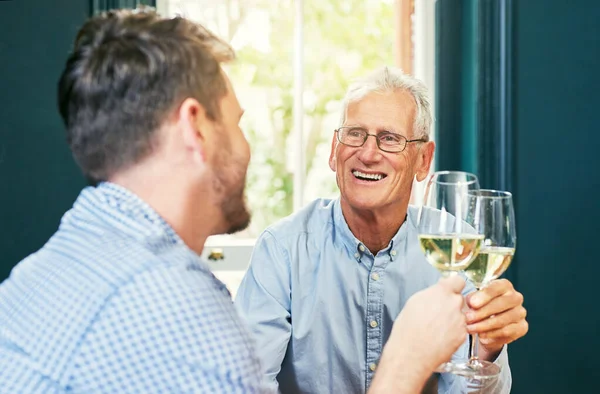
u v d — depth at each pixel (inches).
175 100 34.6
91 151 35.0
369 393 39.6
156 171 35.0
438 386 64.2
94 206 35.3
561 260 120.2
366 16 126.4
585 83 119.6
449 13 121.5
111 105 34.4
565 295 120.3
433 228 46.4
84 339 31.0
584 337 120.9
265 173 125.4
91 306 31.4
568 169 119.8
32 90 108.7
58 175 110.0
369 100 65.6
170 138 34.9
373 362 67.7
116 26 35.4
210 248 118.4
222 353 31.4
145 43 34.6
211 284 33.6
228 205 37.2
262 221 125.5
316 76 125.8
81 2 109.5
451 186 46.9
